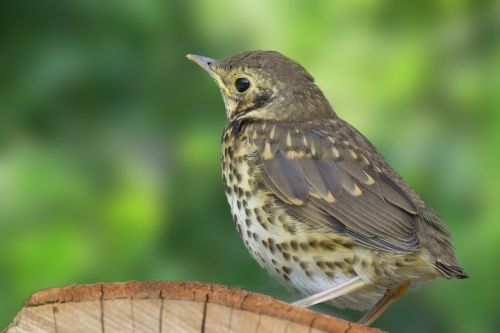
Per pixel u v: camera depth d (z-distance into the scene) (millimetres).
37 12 12305
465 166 11398
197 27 12172
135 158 12062
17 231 11180
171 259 11750
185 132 12062
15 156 11664
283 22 12133
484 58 12164
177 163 12094
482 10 12586
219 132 12039
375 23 12391
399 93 11961
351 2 12234
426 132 11703
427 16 12562
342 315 12148
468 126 11781
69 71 12031
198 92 12234
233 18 12102
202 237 11961
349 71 12047
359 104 11961
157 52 12188
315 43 12133
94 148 12102
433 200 11477
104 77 12062
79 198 11398
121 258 11312
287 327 6371
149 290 6480
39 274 11055
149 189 11750
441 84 12078
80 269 11133
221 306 6426
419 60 12070
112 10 12047
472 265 11047
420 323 12359
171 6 12156
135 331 6488
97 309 6508
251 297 6406
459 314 11258
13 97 12164
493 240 10961
